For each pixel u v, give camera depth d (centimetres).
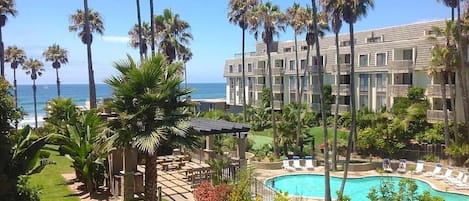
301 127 4034
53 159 2808
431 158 3372
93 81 3462
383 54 4600
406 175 3023
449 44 3416
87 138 1944
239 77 7200
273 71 6169
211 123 2302
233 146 3212
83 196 1906
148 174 1410
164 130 1319
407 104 3975
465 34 3344
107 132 1416
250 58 6819
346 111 4853
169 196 1877
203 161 2586
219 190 1505
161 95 1345
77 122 2042
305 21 4322
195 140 1430
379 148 3553
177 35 4347
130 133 1344
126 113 1357
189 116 1435
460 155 3166
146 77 1350
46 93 18838
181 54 4409
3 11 4244
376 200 1327
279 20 4488
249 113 5528
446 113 3338
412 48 4241
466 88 3306
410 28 4819
